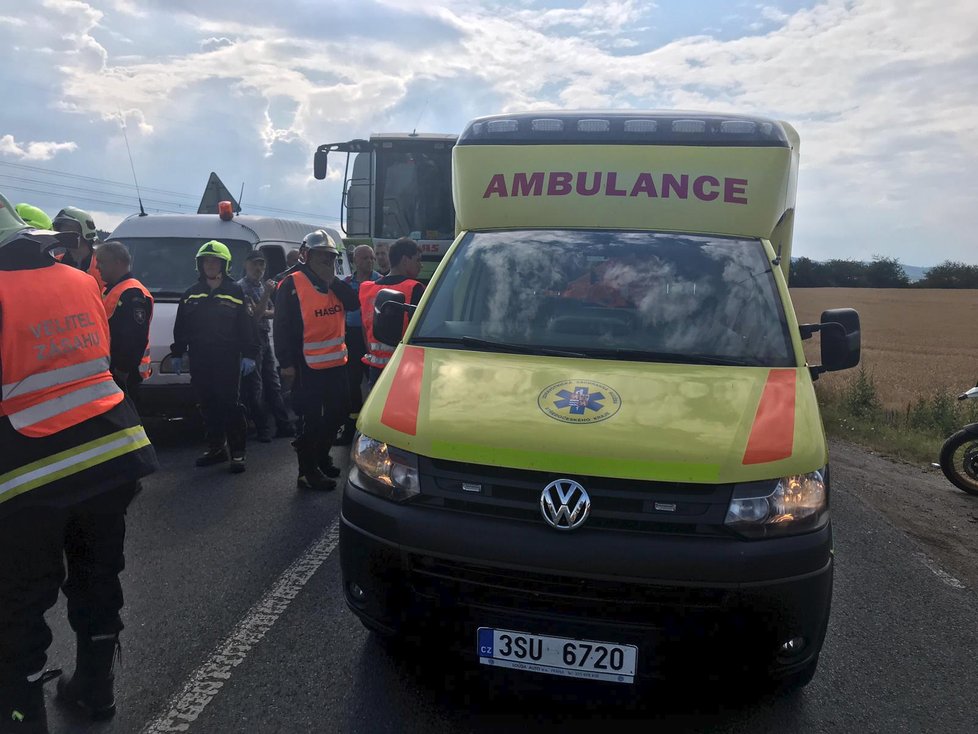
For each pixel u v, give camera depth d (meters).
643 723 3.18
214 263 6.48
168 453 7.41
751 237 4.43
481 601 2.92
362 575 3.11
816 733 3.17
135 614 3.95
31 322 2.70
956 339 35.34
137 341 5.16
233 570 4.54
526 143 4.69
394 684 3.37
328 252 5.88
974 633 4.16
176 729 3.02
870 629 4.17
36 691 2.81
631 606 2.82
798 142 6.08
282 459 7.21
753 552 2.78
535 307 4.04
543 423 3.09
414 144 14.55
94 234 5.80
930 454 9.46
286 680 3.38
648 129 4.64
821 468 3.05
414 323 4.05
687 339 3.82
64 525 2.81
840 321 4.05
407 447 3.11
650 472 2.87
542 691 3.35
